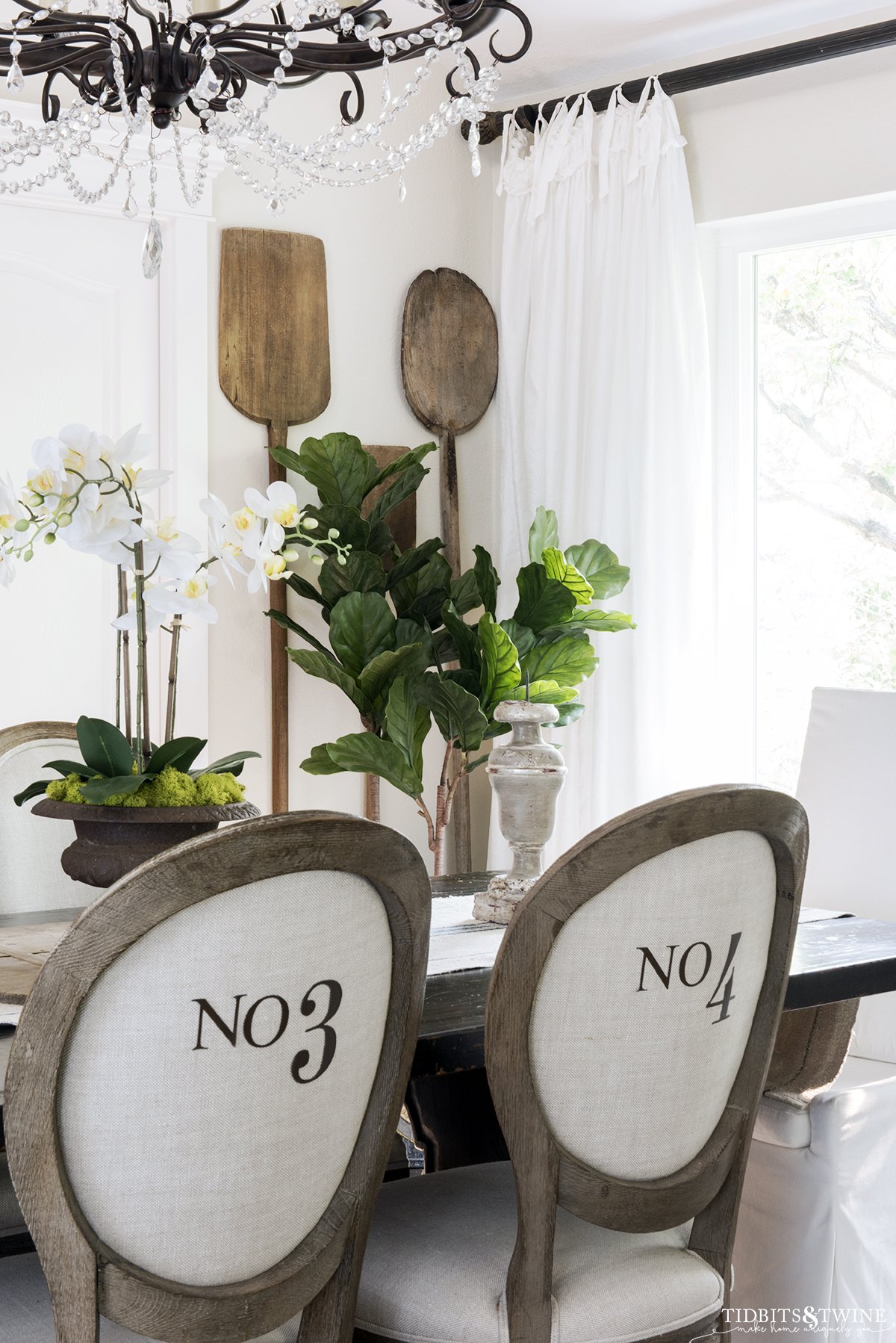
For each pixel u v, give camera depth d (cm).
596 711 369
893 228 341
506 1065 141
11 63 180
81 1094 117
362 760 334
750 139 355
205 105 188
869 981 198
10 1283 150
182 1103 121
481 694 352
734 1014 157
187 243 347
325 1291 139
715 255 373
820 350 360
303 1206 132
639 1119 150
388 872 129
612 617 345
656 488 362
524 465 393
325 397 373
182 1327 124
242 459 363
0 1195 181
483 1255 159
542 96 399
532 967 139
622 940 143
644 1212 153
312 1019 127
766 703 372
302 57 180
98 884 176
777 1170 223
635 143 364
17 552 171
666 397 361
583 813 374
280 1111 127
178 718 347
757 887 154
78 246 335
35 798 257
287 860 119
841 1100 220
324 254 374
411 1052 140
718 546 376
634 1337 153
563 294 381
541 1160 145
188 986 118
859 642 355
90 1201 120
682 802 139
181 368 347
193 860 114
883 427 350
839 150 340
